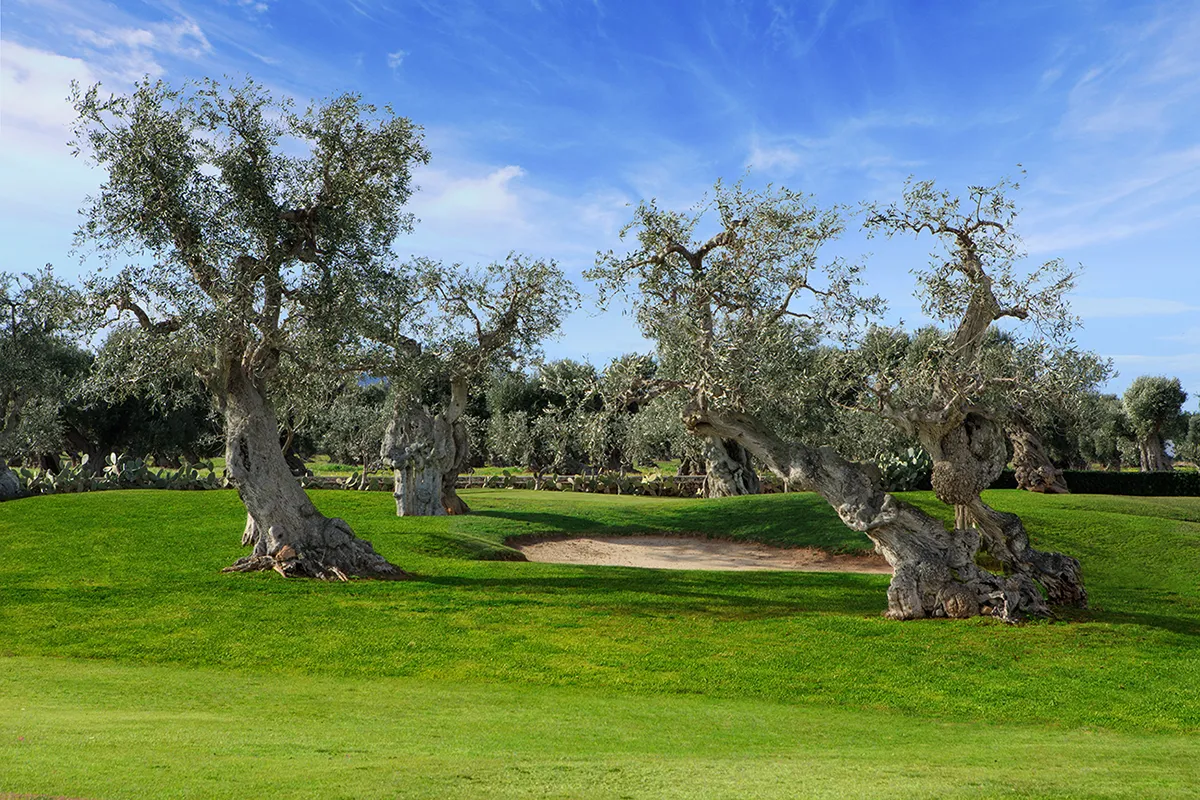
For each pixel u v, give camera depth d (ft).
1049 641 58.44
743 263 70.18
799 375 68.95
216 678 50.80
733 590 75.92
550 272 115.34
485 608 67.97
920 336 80.84
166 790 25.59
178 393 86.84
